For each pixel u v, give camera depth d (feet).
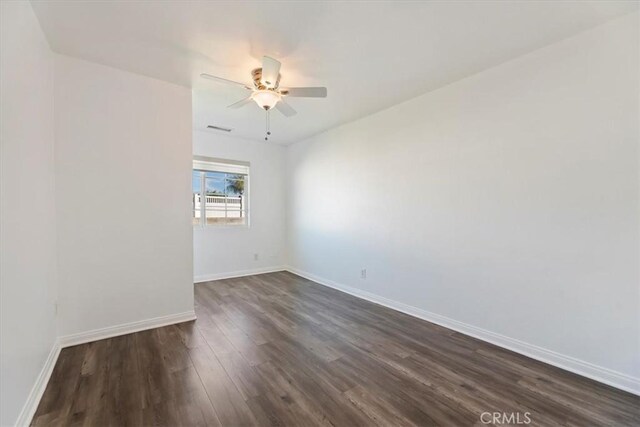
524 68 7.55
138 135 8.85
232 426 5.08
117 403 5.62
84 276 8.07
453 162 9.20
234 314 10.50
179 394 5.91
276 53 7.53
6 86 4.55
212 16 6.11
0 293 4.29
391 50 7.38
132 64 8.17
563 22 6.29
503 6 5.81
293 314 10.58
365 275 12.50
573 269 6.82
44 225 6.66
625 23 6.07
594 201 6.51
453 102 9.18
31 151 5.78
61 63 7.66
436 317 9.75
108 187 8.39
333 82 9.17
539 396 5.95
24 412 5.07
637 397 5.89
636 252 6.02
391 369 6.93
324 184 14.90
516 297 7.79
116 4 5.72
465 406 5.65
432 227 9.85
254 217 16.98
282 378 6.52
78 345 7.91
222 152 15.64
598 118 6.43
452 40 6.95
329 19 6.21
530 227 7.51
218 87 9.63
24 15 5.38
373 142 12.09
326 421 5.23
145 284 9.04
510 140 7.85
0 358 4.28
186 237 9.78
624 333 6.17
